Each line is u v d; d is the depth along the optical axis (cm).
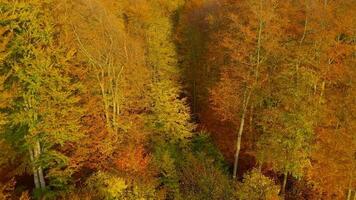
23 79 1914
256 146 2730
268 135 2577
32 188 2200
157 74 3812
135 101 2833
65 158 2103
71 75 2353
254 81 2583
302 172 2481
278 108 2580
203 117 3656
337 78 2447
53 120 2027
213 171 2362
